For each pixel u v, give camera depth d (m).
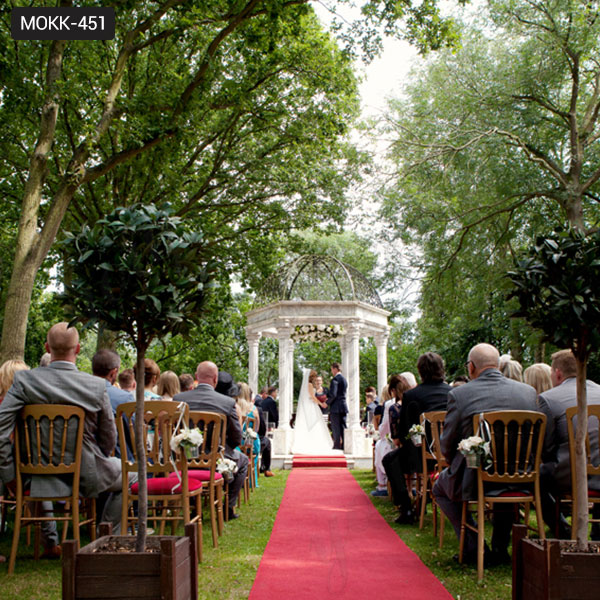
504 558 5.34
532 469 5.07
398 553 5.69
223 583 4.67
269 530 6.89
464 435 5.21
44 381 5.04
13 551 4.93
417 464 7.26
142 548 3.42
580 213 17.50
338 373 17.17
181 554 3.38
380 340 18.52
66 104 14.02
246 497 9.27
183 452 5.27
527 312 3.92
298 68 14.80
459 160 18.41
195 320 3.95
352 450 16.23
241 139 17.72
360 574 4.93
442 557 5.51
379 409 10.76
